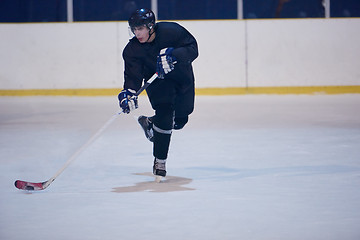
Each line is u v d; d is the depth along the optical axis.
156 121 10.22
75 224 7.64
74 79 31.50
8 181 10.87
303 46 31.30
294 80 31.44
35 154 14.11
